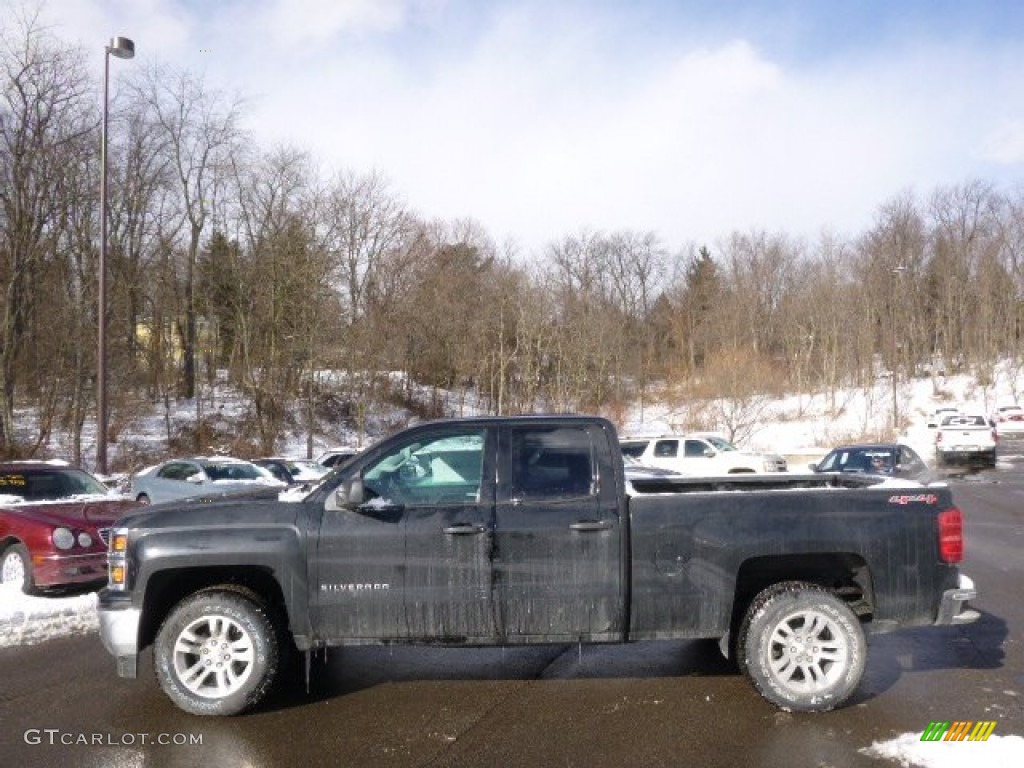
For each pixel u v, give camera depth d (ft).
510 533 16.89
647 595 16.89
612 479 17.33
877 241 221.87
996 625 23.53
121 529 17.40
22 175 89.76
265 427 120.88
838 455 60.29
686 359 236.02
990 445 94.38
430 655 21.18
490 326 178.50
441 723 16.35
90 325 97.40
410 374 167.32
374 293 143.84
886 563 17.17
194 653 17.12
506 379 180.96
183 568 17.21
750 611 17.03
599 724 16.19
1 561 30.19
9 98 88.53
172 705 17.70
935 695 17.54
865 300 211.41
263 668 16.93
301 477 64.95
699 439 76.18
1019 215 218.79
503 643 16.98
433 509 17.11
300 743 15.44
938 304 227.20
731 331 223.71
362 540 16.85
